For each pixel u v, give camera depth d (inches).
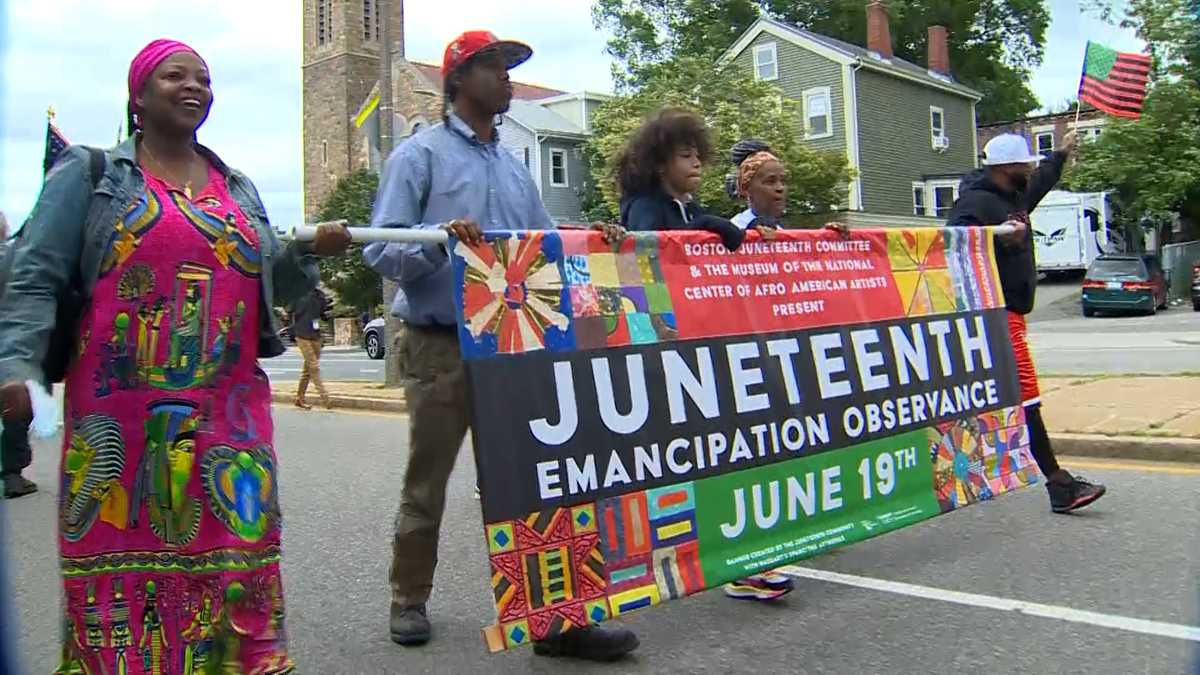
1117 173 1189.1
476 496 260.7
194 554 105.0
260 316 112.2
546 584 130.0
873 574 177.8
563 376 135.9
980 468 190.9
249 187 115.1
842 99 1279.5
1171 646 138.9
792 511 158.7
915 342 183.5
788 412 160.6
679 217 161.6
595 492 136.1
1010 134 211.0
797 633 151.5
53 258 99.0
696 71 1164.5
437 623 163.0
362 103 1768.0
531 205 156.4
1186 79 1152.8
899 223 1352.1
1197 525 195.6
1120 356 540.7
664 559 141.9
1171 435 259.1
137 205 101.8
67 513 102.4
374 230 121.7
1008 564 178.5
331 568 198.2
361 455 333.7
